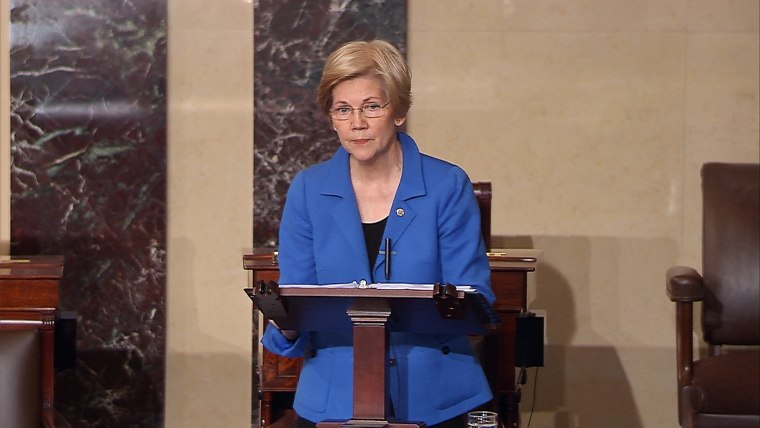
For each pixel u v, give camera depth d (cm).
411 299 1086
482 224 1783
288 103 2112
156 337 2125
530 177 2159
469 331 1157
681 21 2144
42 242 2097
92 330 2111
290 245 1264
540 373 2178
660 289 2161
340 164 1250
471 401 1237
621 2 2144
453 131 2158
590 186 2156
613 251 2161
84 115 2098
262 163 2119
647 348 2169
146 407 2127
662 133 2150
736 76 2144
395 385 1200
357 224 1222
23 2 2083
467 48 2152
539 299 2170
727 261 1661
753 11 2141
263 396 1759
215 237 2162
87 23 2094
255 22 2111
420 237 1217
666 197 2155
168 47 2142
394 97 1194
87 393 2116
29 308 1673
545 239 2164
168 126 2148
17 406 1367
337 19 2105
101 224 2108
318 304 1103
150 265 2119
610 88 2150
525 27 2150
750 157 2147
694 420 1488
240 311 2169
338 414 1202
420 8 2152
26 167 2092
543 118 2155
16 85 2084
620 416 2170
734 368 1509
